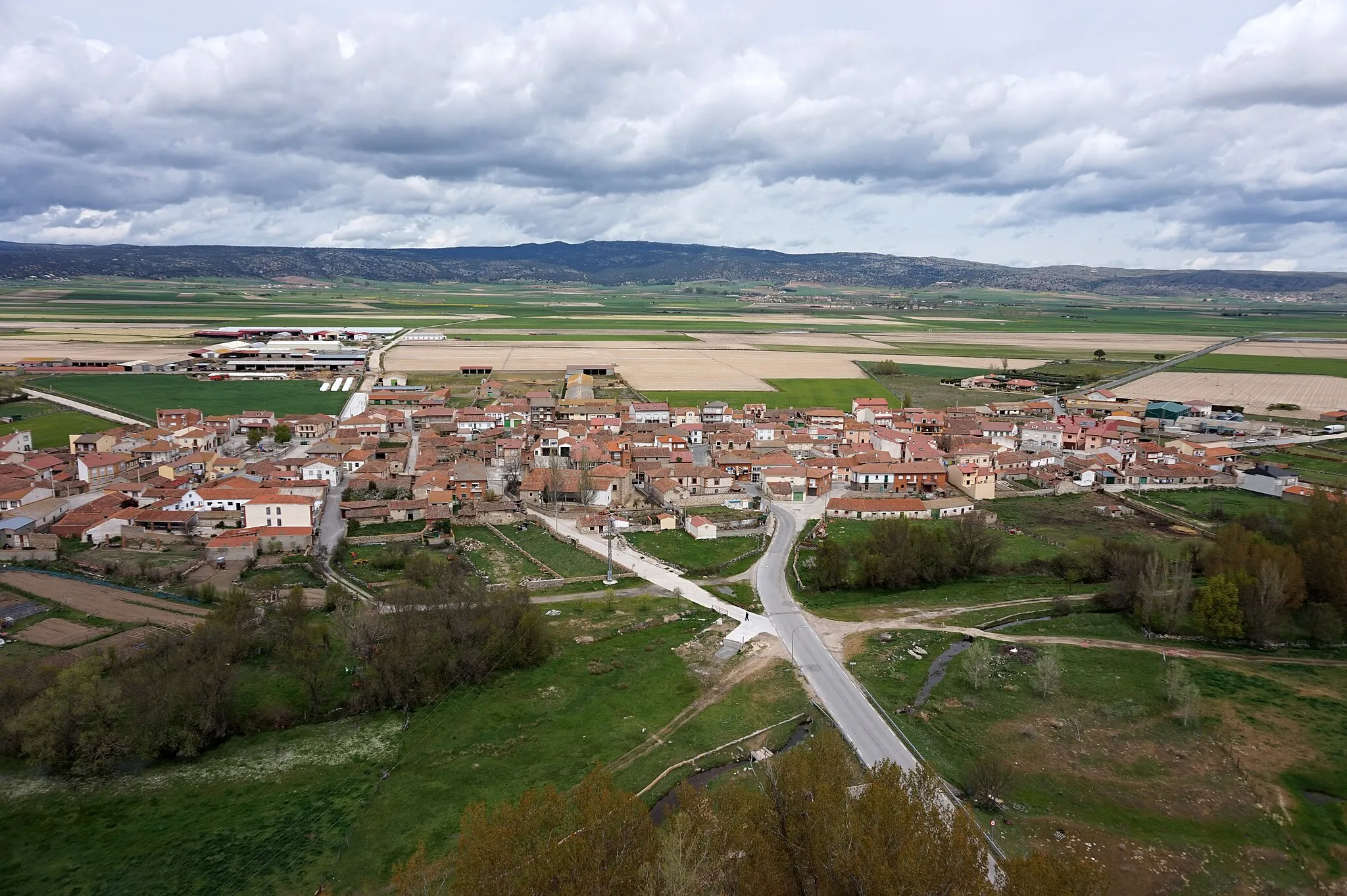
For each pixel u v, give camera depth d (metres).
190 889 74.00
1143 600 133.00
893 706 105.19
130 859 78.19
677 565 157.75
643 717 102.44
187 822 83.75
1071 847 79.06
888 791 64.94
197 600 135.75
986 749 96.19
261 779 91.31
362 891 73.38
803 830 67.62
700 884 58.91
